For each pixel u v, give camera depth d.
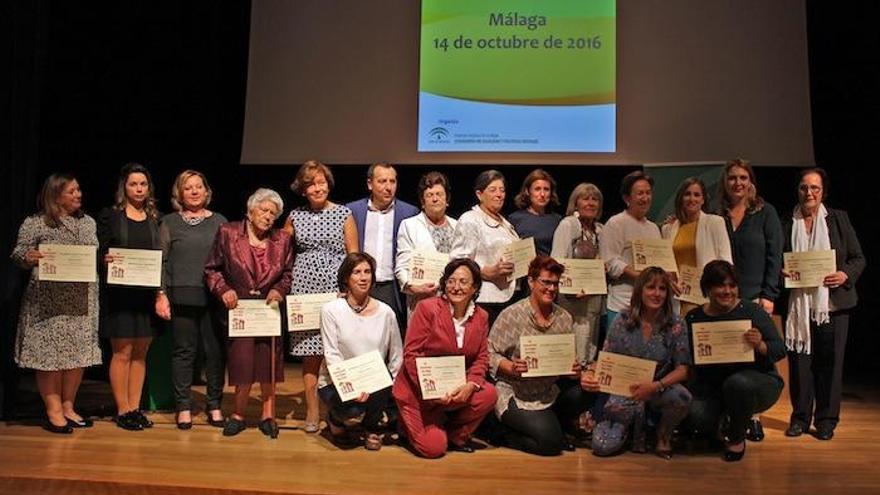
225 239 3.99
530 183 4.28
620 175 5.86
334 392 3.79
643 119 5.22
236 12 5.91
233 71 5.96
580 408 3.95
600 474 3.42
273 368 3.99
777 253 4.08
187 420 4.08
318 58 5.34
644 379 3.64
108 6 5.81
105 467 3.38
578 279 3.93
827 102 5.79
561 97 5.27
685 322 3.84
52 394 3.96
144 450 3.65
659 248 3.96
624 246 4.06
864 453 3.80
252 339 3.97
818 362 4.13
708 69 5.17
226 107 5.99
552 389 3.84
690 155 5.18
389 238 4.18
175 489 3.16
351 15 5.34
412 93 5.31
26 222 3.93
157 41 5.85
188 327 4.10
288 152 5.35
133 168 4.08
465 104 5.31
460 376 3.63
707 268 3.81
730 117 5.15
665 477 3.39
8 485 3.22
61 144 5.87
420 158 5.30
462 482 3.27
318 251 4.03
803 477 3.41
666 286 3.71
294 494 3.11
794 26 5.13
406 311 4.20
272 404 4.03
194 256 4.09
